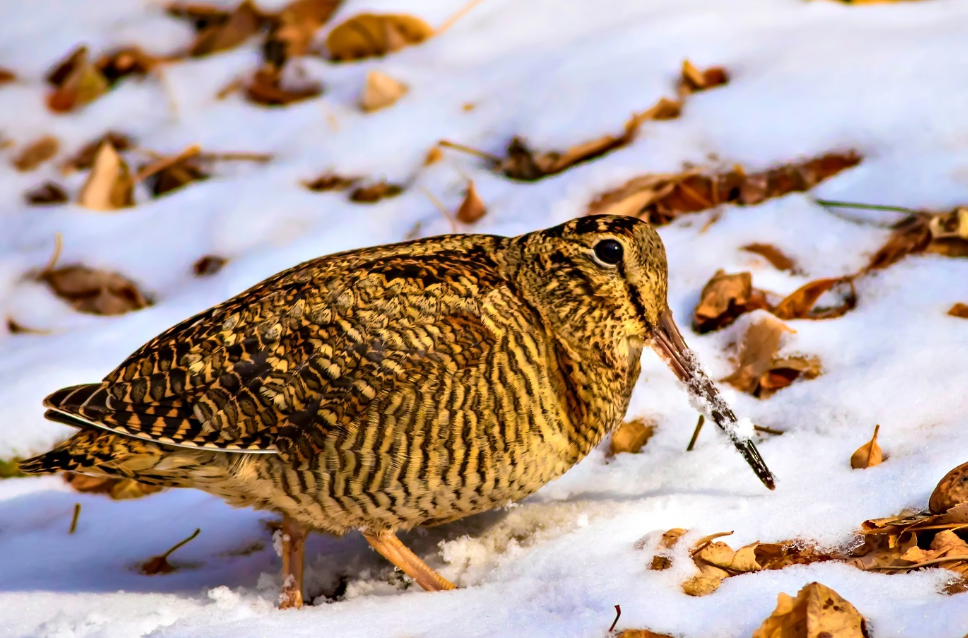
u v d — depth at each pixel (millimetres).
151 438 6746
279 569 7699
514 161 11367
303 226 11312
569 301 7316
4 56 14602
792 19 12414
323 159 12117
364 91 12656
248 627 6559
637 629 5855
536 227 10484
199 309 10391
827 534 6520
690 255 9875
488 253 7645
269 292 7191
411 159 11828
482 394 6859
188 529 8336
